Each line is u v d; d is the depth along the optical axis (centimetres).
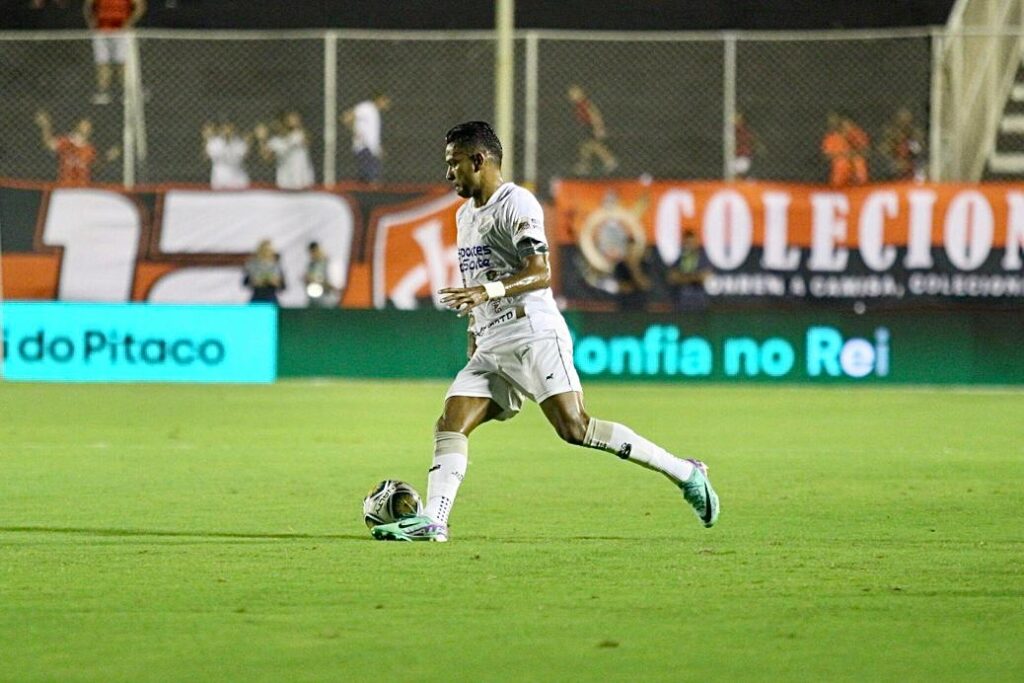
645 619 1792
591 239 5859
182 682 1505
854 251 5853
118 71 6812
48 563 2142
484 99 6856
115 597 1902
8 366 5853
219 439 3959
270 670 1550
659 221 5859
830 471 3375
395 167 6738
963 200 5819
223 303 5906
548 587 1977
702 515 2383
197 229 5897
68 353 5847
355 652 1625
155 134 6794
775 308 5878
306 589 1953
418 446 3834
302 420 4484
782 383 5844
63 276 5897
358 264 5922
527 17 7019
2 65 6856
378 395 5353
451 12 7162
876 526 2553
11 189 5888
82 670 1548
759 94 6812
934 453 3747
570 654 1620
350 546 2297
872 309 5859
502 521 2591
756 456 3669
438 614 1812
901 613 1833
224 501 2833
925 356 5828
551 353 2281
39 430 4147
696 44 6869
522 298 2283
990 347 5828
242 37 5825
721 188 5853
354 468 3375
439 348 5950
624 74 6894
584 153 6750
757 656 1619
